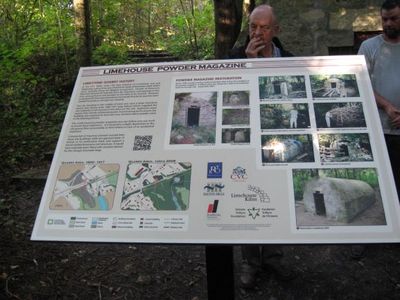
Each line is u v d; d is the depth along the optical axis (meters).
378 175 1.72
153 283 2.86
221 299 1.84
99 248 3.31
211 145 1.84
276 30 2.57
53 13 8.69
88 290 2.79
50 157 5.14
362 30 4.45
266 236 1.62
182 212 1.71
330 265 2.96
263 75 1.99
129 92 2.03
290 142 1.81
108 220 1.74
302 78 1.97
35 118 6.42
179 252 3.23
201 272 2.97
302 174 1.74
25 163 5.07
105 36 10.34
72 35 8.40
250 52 2.46
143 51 10.49
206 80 2.01
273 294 2.69
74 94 2.07
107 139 1.93
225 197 1.72
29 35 8.69
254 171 1.76
